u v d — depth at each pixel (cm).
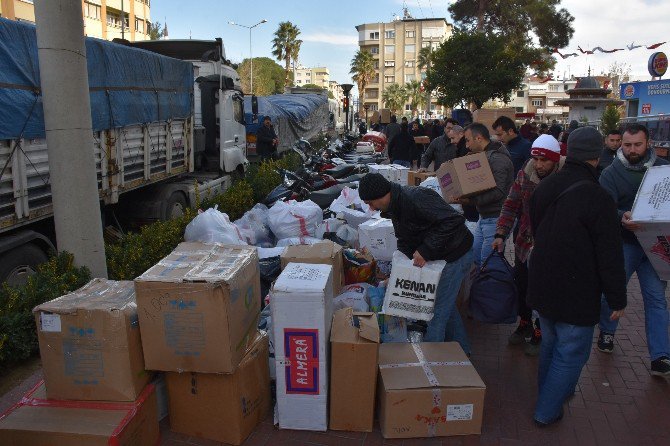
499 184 517
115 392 308
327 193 864
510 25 3331
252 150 1493
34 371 424
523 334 486
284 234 690
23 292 448
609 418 369
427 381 342
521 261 467
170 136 841
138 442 309
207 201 893
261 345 356
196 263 335
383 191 381
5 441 294
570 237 329
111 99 642
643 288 429
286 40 7512
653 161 422
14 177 488
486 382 418
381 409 348
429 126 2231
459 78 2756
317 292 328
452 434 345
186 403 334
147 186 835
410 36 9788
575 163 342
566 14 3181
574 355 343
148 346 311
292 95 2594
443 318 409
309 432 347
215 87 1041
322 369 338
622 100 3030
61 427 291
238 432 329
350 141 2238
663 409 380
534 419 361
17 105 480
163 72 802
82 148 496
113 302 317
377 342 335
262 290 526
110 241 710
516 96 9156
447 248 390
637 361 450
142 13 5125
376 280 531
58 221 504
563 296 335
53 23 467
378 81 10119
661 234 376
